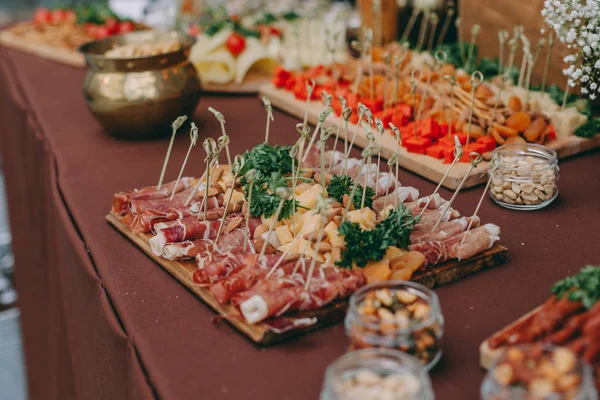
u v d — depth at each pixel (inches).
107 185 65.2
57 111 90.2
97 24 129.8
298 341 39.7
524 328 35.9
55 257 71.2
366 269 42.4
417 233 46.8
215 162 56.3
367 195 50.0
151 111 73.2
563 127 67.1
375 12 96.7
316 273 42.2
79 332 57.4
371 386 29.8
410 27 95.3
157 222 51.9
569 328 33.8
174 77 73.8
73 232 58.1
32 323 94.6
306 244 44.3
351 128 73.5
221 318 41.8
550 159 54.4
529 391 28.5
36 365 93.6
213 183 54.4
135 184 65.1
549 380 28.4
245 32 97.0
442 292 43.8
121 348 42.9
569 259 47.0
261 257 44.6
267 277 42.1
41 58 122.4
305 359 38.0
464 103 70.0
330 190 49.8
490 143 63.7
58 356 73.9
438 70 78.5
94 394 53.2
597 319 32.4
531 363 29.5
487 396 29.8
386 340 33.8
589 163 64.4
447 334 39.3
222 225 48.4
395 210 45.9
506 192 54.7
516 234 51.1
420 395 29.4
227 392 35.8
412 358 31.3
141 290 46.3
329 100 54.4
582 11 55.7
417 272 43.9
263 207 48.8
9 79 112.3
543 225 52.3
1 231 133.4
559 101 72.4
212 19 110.1
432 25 99.3
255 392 35.7
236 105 90.7
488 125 65.9
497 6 83.9
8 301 121.0
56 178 69.9
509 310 41.4
